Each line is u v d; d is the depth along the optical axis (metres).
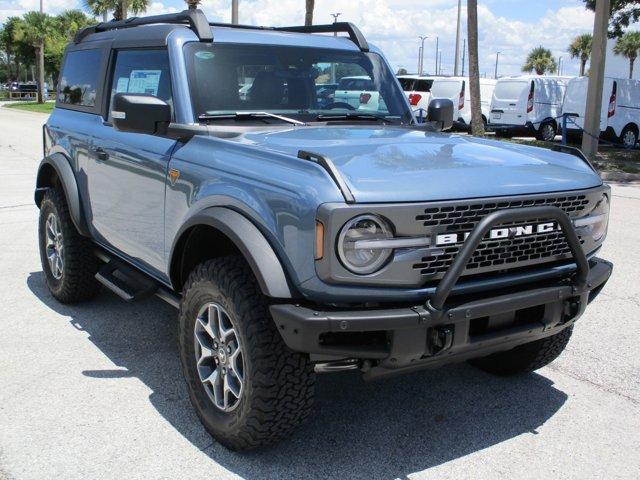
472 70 18.69
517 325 3.34
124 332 5.01
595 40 16.81
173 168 3.81
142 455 3.37
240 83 4.20
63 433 3.56
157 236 4.05
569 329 4.05
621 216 9.80
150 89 4.34
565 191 3.41
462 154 3.60
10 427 3.60
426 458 3.41
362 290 2.92
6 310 5.43
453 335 3.04
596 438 3.64
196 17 4.24
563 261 3.53
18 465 3.25
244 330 3.12
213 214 3.30
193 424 3.69
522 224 3.22
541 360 4.18
